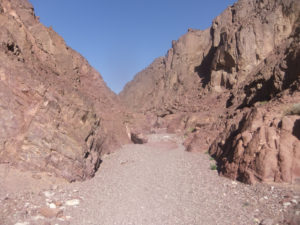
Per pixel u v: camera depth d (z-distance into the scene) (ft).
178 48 172.45
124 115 74.79
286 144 26.07
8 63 29.09
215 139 48.39
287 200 21.24
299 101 33.50
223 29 119.55
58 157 28.22
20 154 26.13
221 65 101.55
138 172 35.81
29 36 43.29
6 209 18.86
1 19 36.76
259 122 33.86
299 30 55.11
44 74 38.32
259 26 86.74
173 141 73.20
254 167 27.30
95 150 39.04
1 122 26.27
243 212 21.53
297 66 42.70
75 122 33.37
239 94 74.54
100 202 24.08
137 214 21.89
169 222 20.54
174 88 157.48
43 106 29.19
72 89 40.16
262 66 69.21
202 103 100.37
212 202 24.58
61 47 58.80
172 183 31.24
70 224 19.07
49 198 22.68
